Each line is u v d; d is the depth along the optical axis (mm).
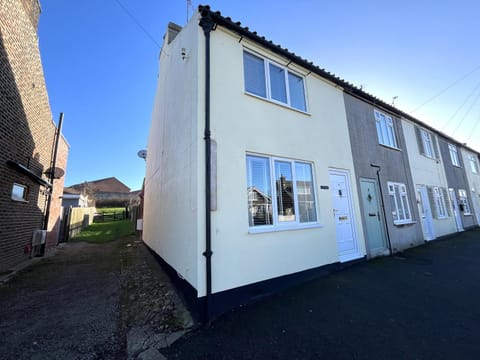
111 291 4367
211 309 3213
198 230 3355
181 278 4098
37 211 7836
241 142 4176
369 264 5738
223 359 2262
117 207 36750
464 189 13227
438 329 2701
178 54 5574
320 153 5695
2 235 5570
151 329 2902
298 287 4234
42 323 3092
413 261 5980
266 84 4969
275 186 4594
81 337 2734
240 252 3727
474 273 4871
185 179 4223
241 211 3867
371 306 3365
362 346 2408
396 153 8602
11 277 5352
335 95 6758
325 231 5203
